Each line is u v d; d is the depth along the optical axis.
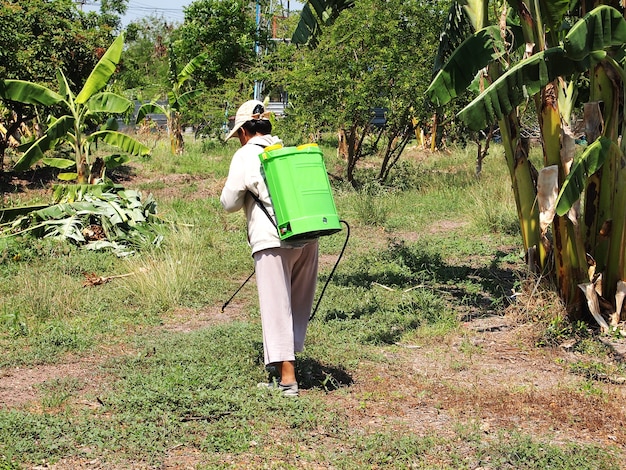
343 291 7.95
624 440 4.44
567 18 7.44
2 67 15.06
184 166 20.92
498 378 5.54
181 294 7.94
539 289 6.83
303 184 4.78
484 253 10.19
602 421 4.71
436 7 15.42
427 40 15.58
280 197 4.79
